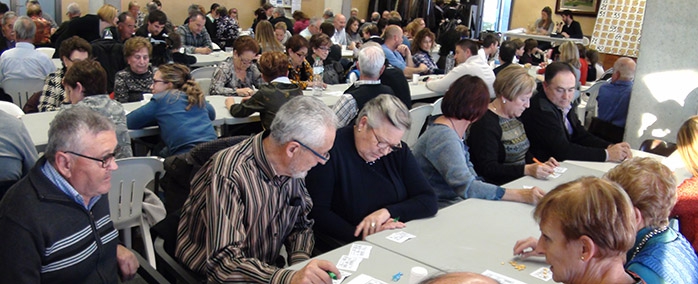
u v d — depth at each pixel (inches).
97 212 69.5
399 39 265.1
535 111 134.2
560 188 55.4
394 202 93.7
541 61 332.8
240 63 187.5
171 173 93.4
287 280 65.6
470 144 119.2
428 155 105.6
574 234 51.8
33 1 308.7
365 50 147.6
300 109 71.2
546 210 54.6
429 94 219.0
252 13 516.1
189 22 299.4
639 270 62.1
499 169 116.1
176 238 81.5
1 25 254.2
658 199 67.3
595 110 232.7
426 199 92.9
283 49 272.1
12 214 61.1
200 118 133.9
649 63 180.9
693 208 90.4
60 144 62.3
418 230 85.9
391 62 262.4
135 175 103.7
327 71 241.4
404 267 72.4
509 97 118.7
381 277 69.3
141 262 77.9
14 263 60.0
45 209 62.0
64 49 156.3
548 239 54.3
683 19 171.5
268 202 75.7
